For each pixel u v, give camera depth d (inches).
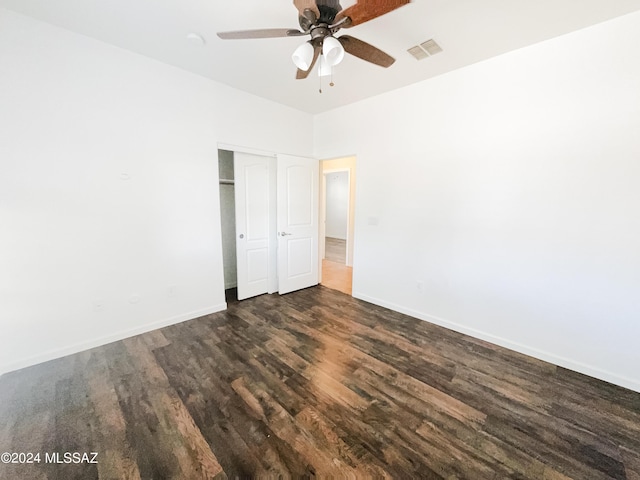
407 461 55.7
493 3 69.3
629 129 74.0
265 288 156.7
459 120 105.0
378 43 87.4
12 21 76.9
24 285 84.2
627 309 77.6
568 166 83.7
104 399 72.2
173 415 67.0
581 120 80.5
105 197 96.1
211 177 122.1
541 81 86.4
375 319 123.3
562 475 53.2
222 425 64.1
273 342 102.3
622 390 77.5
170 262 113.8
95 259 95.8
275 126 143.0
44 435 61.0
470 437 61.6
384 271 136.6
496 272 100.8
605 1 67.6
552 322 90.1
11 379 79.7
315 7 55.6
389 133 127.6
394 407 70.4
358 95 131.3
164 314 113.9
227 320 121.0
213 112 119.6
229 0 70.2
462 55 94.0
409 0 51.7
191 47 92.8
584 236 82.7
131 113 99.0
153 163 105.7
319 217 170.2
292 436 61.4
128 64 96.6
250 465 54.5
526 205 92.3
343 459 55.9
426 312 122.3
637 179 73.9
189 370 84.9
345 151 147.6
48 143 84.7
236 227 141.0
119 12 75.6
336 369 86.0
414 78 111.7
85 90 89.4
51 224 87.0
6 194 79.7
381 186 133.4
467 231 106.7
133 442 59.4
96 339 97.9
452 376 83.1
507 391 76.7
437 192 113.8
